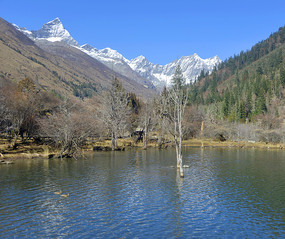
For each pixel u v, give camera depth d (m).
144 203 30.06
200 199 31.80
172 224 24.28
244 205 29.78
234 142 139.50
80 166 54.41
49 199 31.09
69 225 23.80
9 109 74.50
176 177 44.25
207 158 72.50
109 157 70.81
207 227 23.73
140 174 46.50
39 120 78.06
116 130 93.44
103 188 36.38
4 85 102.62
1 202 29.84
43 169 50.34
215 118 181.50
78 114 83.50
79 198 31.66
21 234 21.95
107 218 25.48
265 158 73.12
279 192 35.16
